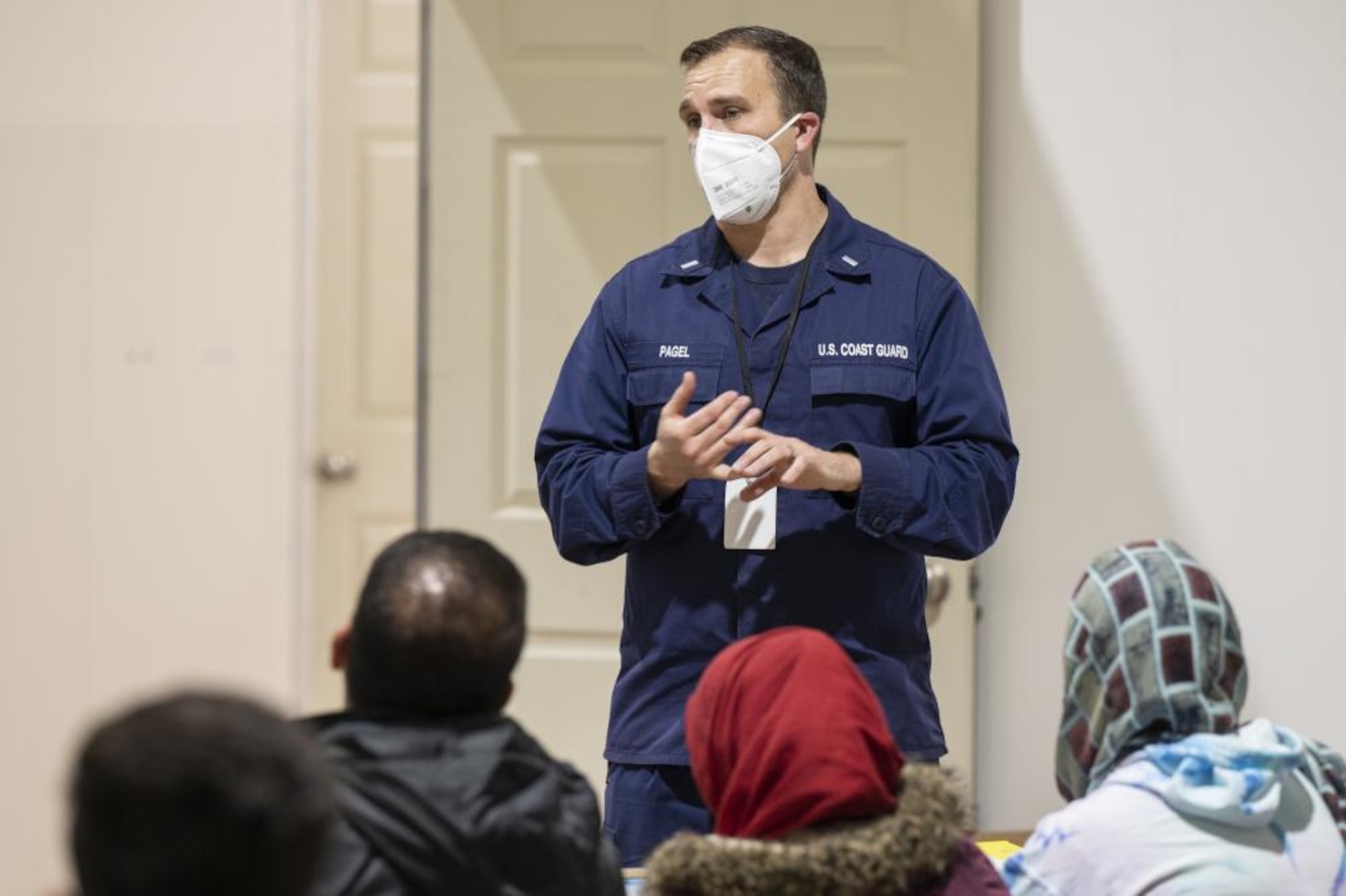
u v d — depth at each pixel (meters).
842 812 3.23
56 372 9.09
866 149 7.98
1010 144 8.00
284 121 9.20
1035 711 7.99
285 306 9.25
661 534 5.05
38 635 9.12
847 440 5.07
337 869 3.24
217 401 9.22
